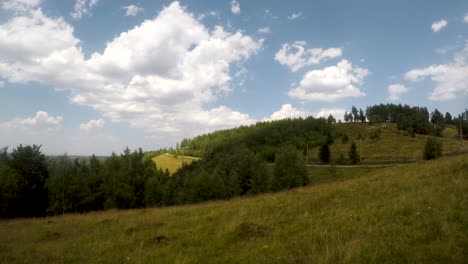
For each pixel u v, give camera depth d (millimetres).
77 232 11945
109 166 50125
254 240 8000
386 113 188875
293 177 52031
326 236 7047
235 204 16047
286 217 10461
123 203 42781
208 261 6668
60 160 42594
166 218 13156
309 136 146375
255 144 143750
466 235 5863
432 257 5051
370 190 13328
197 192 43906
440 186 11000
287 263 5770
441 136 149375
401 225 7164
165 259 6980
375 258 5262
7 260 8023
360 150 116625
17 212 34750
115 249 8516
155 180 47031
